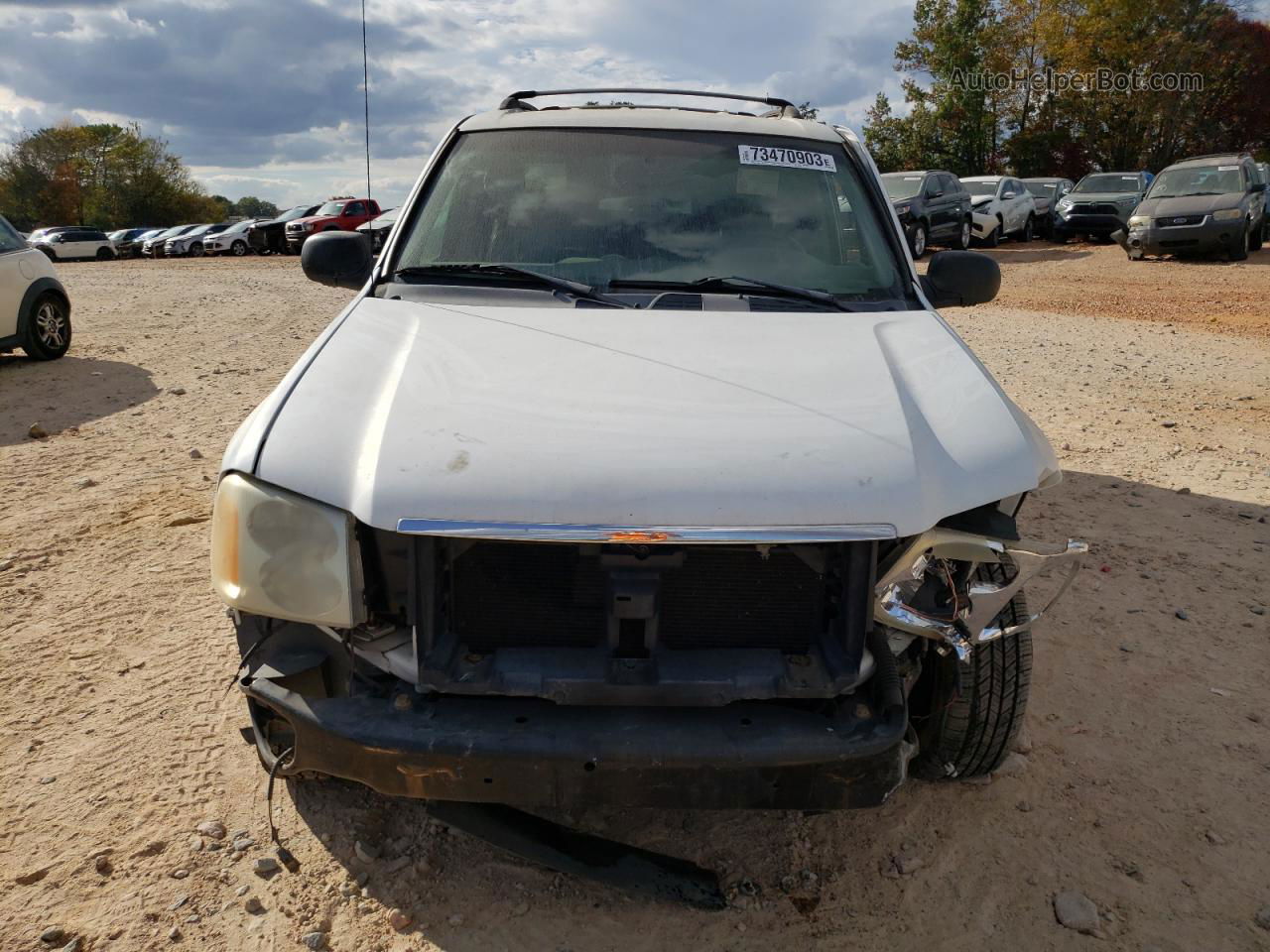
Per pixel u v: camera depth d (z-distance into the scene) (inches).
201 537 184.9
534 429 89.0
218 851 103.1
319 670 91.9
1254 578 174.7
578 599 88.0
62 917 94.2
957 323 478.0
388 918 95.1
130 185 2874.0
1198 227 697.0
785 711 87.1
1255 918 98.2
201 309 544.4
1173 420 281.7
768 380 98.4
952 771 112.5
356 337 107.7
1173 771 121.1
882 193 141.3
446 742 82.5
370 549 87.9
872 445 89.6
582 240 127.4
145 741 121.1
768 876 102.6
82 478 219.1
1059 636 153.5
